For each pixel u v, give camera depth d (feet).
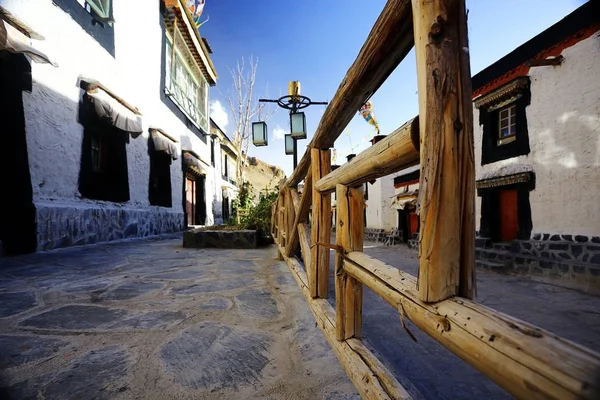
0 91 12.42
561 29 13.50
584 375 1.08
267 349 4.34
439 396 3.69
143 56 24.89
